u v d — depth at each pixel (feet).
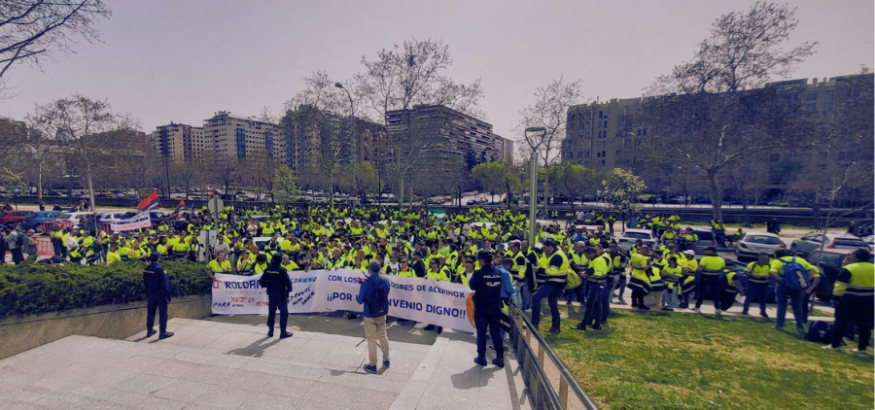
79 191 255.09
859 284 23.48
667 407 17.04
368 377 18.67
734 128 110.73
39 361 20.08
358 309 31.91
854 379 19.69
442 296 27.89
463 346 22.81
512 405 15.39
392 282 29.89
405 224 74.74
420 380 17.69
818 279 28.55
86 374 18.51
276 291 25.46
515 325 21.94
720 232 87.40
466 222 97.14
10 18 53.21
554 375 20.66
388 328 29.43
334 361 21.70
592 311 30.27
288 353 22.86
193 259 49.67
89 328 24.86
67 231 58.18
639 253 37.50
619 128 260.42
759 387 18.83
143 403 15.81
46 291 22.95
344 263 37.65
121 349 21.67
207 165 216.33
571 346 25.12
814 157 102.78
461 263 34.45
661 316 33.01
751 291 33.81
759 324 30.53
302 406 15.67
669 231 80.02
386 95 127.44
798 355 23.26
